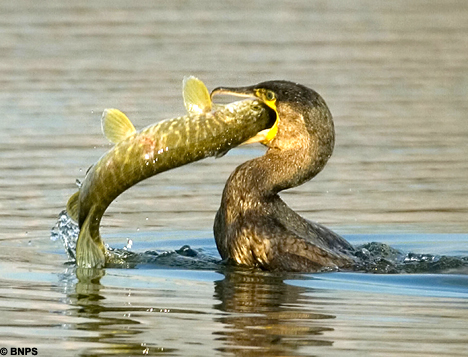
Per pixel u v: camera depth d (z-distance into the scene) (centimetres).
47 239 1972
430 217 2234
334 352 1309
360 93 3403
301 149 1805
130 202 2322
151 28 4344
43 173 2473
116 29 4294
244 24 4544
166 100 3100
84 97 3183
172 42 4053
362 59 3922
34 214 2150
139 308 1493
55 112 3023
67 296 1552
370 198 2378
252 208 1814
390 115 3159
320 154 1811
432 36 4428
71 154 2639
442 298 1566
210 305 1516
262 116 1744
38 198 2272
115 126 1689
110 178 1684
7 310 1474
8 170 2484
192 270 1756
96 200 1705
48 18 4456
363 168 2631
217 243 1870
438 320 1445
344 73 3662
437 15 4944
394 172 2594
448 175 2566
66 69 3581
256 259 1786
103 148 2706
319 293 1591
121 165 1678
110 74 3512
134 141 1678
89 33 4181
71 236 1878
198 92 1705
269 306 1509
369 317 1459
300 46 4106
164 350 1309
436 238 2075
